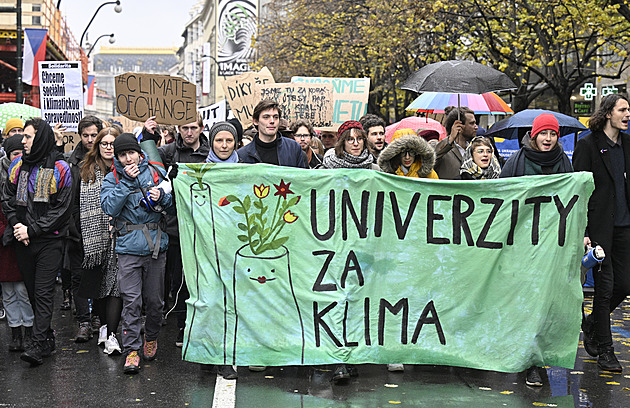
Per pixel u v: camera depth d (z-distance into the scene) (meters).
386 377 6.02
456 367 6.35
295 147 6.75
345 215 6.02
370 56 25.03
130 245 6.27
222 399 5.40
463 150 7.40
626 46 22.34
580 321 5.93
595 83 25.84
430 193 6.02
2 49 34.75
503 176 6.31
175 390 5.68
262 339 5.95
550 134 6.11
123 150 6.19
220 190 6.02
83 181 6.86
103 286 6.82
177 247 7.45
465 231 6.00
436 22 20.11
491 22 20.25
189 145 7.64
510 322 5.93
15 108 10.92
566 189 5.93
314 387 5.71
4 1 44.53
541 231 5.95
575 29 19.73
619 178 6.38
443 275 6.01
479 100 9.34
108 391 5.65
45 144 6.55
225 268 5.99
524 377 6.07
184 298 7.16
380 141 7.40
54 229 6.55
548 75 21.89
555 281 5.91
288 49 30.02
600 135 6.40
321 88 10.80
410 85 8.60
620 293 6.48
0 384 5.85
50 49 35.16
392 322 5.98
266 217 6.00
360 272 6.00
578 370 6.31
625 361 6.67
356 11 25.72
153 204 6.29
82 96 12.18
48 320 6.55
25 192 6.55
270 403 5.29
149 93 7.44
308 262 6.00
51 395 5.55
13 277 6.84
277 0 34.91
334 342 5.91
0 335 7.84
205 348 5.99
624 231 6.38
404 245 6.02
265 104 6.50
